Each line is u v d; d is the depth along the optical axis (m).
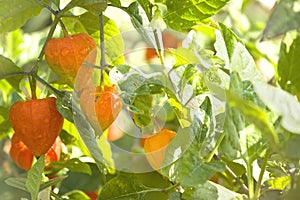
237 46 1.16
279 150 0.99
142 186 1.23
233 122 1.10
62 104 1.27
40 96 1.62
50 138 1.30
